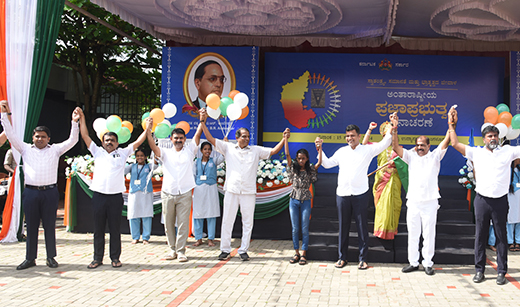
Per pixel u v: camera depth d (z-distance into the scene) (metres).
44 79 6.34
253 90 8.19
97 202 4.99
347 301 3.90
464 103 8.38
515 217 6.09
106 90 13.27
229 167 5.54
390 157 5.70
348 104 8.55
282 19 7.31
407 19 7.37
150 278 4.58
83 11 7.56
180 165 5.39
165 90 8.40
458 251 5.38
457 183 6.89
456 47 8.37
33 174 4.86
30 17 6.20
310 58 8.60
